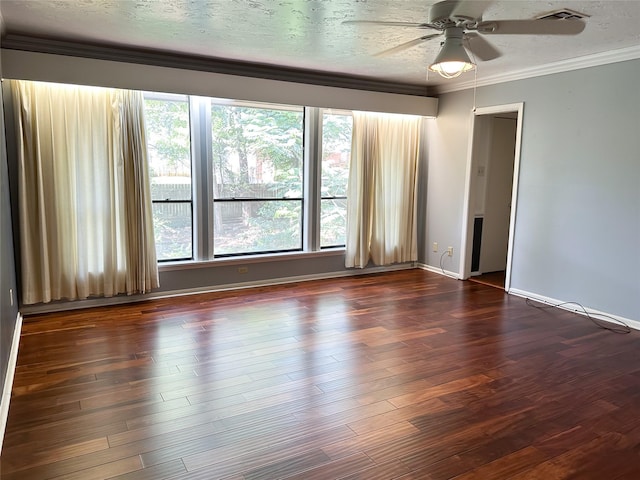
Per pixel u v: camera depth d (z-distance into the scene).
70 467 2.20
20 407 2.72
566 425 2.63
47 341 3.71
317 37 3.78
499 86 5.32
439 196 6.28
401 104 5.88
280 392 2.96
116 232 4.54
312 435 2.49
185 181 5.00
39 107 4.07
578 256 4.65
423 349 3.70
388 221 6.27
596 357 3.59
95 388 2.97
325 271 6.02
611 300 4.41
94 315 4.34
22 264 4.14
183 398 2.87
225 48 4.20
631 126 4.13
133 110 4.43
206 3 2.98
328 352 3.61
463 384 3.12
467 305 4.90
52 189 4.20
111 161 4.41
